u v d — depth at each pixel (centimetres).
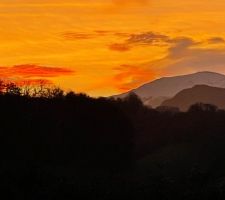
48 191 2889
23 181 3022
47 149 5178
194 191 3203
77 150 5469
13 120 5069
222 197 3134
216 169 5522
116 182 3525
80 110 5828
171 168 5772
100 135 5834
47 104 5591
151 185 3297
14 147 4862
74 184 3064
